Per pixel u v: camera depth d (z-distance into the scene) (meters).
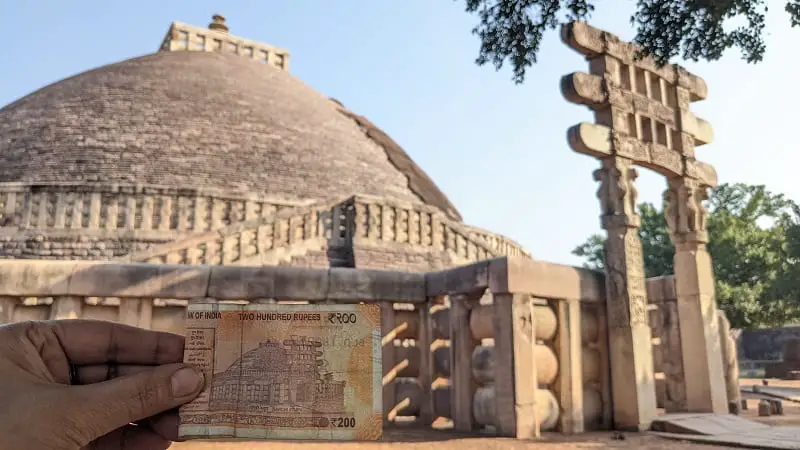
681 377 11.23
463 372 8.79
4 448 1.70
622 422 9.27
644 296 9.98
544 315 8.87
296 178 30.05
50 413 1.76
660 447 7.46
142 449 2.10
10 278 7.46
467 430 8.52
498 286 8.19
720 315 12.47
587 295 9.56
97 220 22.38
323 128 35.50
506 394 7.94
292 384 2.05
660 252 39.19
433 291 9.48
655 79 11.74
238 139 30.84
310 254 17.62
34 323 1.97
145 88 32.34
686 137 11.91
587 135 9.66
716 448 7.47
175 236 22.91
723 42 8.30
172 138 29.47
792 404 15.36
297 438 1.99
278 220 17.45
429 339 9.63
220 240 16.30
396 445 7.08
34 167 26.98
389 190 33.50
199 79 34.53
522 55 8.69
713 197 41.38
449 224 20.64
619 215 9.91
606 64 10.34
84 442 1.81
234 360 2.05
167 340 2.18
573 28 9.88
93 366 2.08
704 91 12.61
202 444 6.70
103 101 30.83
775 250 34.66
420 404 9.44
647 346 9.68
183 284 8.06
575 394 8.88
